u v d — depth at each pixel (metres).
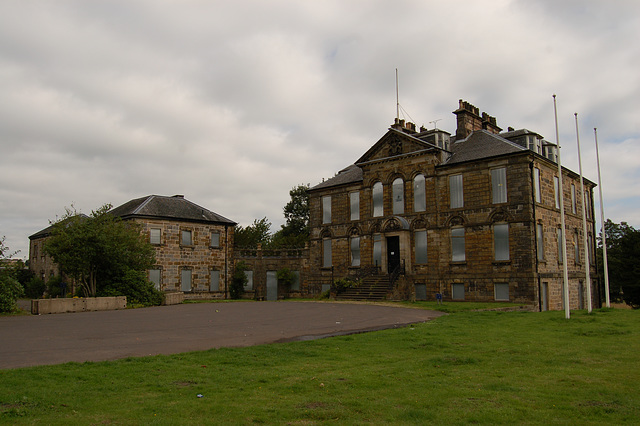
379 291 39.91
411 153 42.81
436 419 8.55
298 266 53.56
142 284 36.62
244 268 54.56
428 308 31.25
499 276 37.59
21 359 13.55
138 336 18.34
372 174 45.84
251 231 74.19
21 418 8.12
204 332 19.53
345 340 17.27
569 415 8.80
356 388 10.52
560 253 40.84
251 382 10.94
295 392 10.16
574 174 45.16
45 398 9.26
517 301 36.53
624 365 12.94
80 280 36.66
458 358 13.74
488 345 16.25
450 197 40.97
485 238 38.56
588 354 14.50
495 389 10.53
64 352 14.74
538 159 38.53
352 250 47.22
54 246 35.09
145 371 11.79
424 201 42.28
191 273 50.84
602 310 27.61
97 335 18.56
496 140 40.62
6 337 17.94
